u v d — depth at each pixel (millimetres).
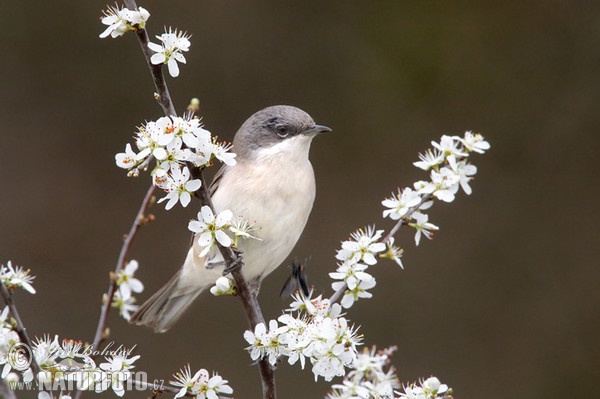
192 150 5738
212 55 14344
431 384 5688
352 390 5055
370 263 5883
